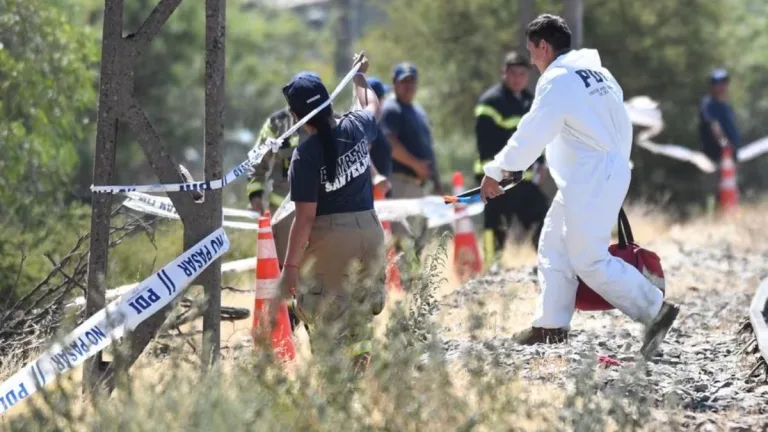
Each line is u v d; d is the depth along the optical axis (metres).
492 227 50.06
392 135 49.03
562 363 28.08
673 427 21.92
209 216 26.36
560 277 29.80
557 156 29.33
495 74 93.56
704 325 34.97
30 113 45.78
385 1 101.81
